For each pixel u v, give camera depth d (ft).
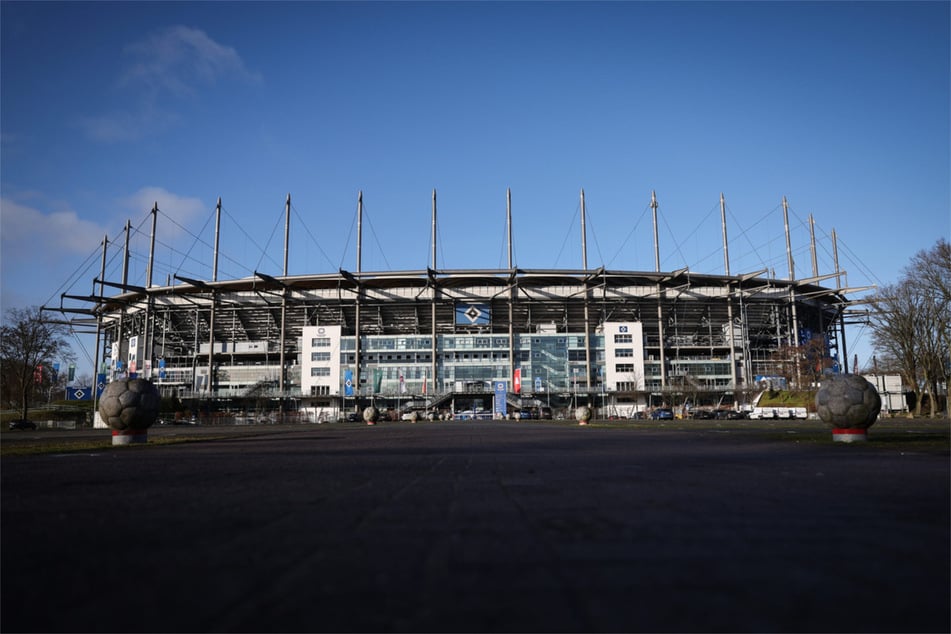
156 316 465.06
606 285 460.96
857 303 455.63
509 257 441.27
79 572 16.28
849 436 74.54
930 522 22.81
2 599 13.99
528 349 444.96
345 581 15.31
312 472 44.47
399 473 43.32
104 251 440.86
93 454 67.67
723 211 465.88
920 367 252.01
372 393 433.89
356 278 435.94
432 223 446.19
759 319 468.34
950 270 204.03
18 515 25.41
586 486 34.73
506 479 38.78
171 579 15.57
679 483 35.91
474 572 16.07
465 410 442.91
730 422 226.38
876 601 13.61
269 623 12.41
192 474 43.37
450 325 468.34
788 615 12.76
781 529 21.56
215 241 449.06
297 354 471.21
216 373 449.06
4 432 190.80
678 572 15.97
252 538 20.47
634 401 441.27
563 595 14.10
